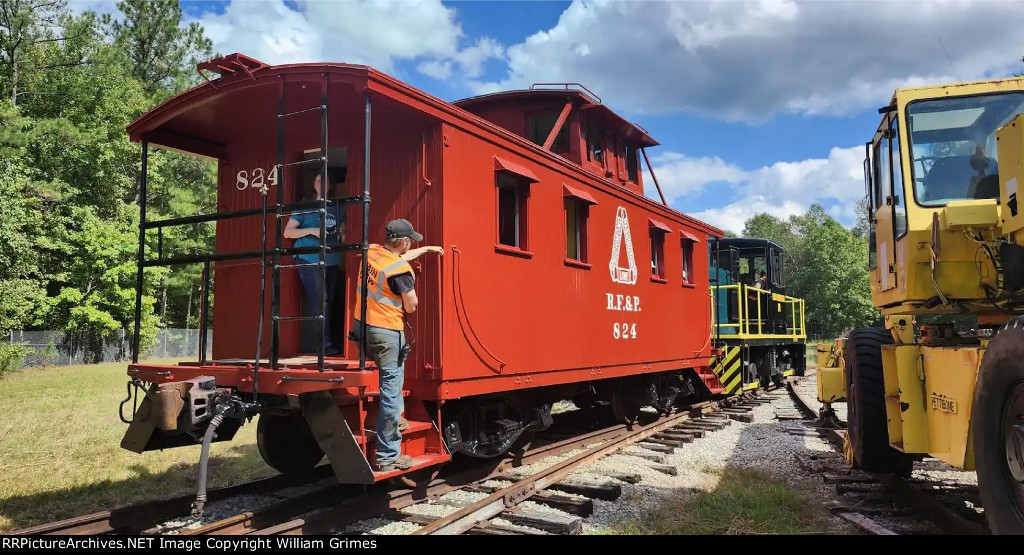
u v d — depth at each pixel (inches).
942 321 196.9
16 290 681.6
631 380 359.9
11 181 701.9
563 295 275.3
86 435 327.9
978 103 189.5
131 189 1122.7
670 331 383.6
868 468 223.9
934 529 184.9
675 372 412.8
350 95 200.2
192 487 238.8
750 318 573.0
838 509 204.2
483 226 228.1
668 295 384.5
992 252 162.6
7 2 999.6
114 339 1016.9
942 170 188.4
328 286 232.1
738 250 598.9
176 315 1427.2
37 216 792.3
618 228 327.6
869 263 244.5
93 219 965.2
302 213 189.3
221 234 253.9
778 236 3002.0
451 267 211.3
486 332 226.5
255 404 189.6
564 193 279.6
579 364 284.7
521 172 245.3
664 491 239.1
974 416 144.1
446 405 223.5
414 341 209.8
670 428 374.6
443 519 187.3
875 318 1881.2
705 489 240.5
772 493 223.5
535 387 265.3
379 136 224.4
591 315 296.5
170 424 176.9
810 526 192.1
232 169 253.3
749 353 554.6
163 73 1322.6
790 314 716.0
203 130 240.4
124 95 1104.8
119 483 241.4
